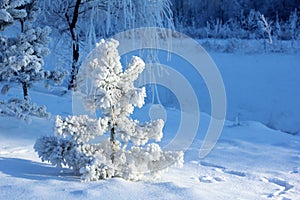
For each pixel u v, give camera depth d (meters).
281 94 14.24
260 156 5.45
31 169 3.99
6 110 6.22
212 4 31.22
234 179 4.34
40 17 10.93
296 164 5.09
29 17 6.84
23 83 6.79
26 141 5.57
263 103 13.42
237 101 13.73
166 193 3.32
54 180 3.55
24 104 6.39
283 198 3.73
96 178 3.61
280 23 27.67
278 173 4.63
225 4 31.30
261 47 22.52
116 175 3.76
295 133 10.30
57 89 10.58
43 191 3.23
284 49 21.77
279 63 19.12
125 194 3.25
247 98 13.93
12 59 5.92
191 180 4.16
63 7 11.21
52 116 7.36
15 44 6.36
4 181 3.44
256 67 18.36
